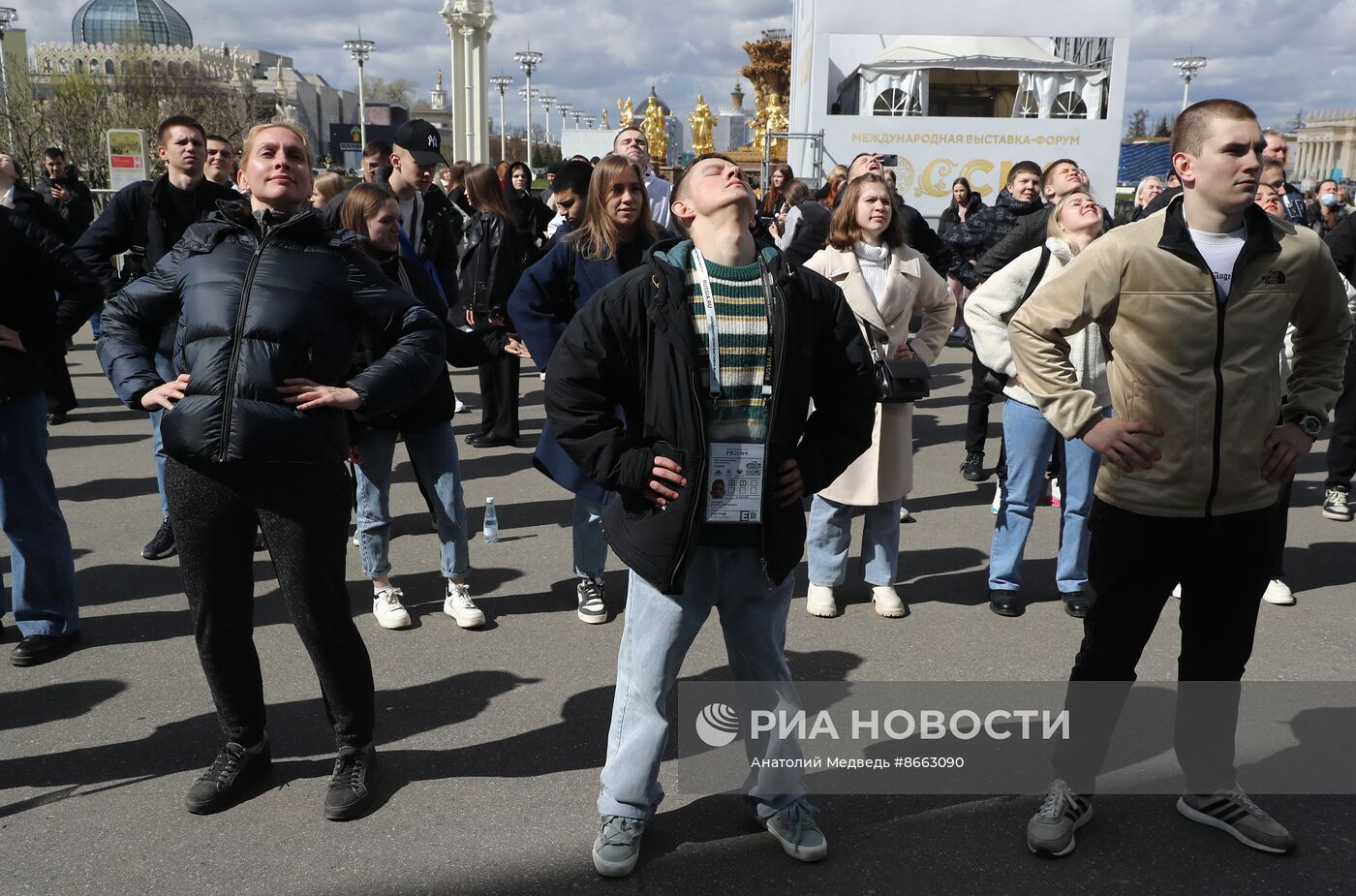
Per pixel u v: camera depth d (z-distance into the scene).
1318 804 2.96
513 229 7.05
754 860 2.71
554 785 3.07
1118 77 15.68
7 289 3.65
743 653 2.69
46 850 2.74
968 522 5.80
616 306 2.46
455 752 3.26
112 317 2.85
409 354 2.84
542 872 2.66
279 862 2.70
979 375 6.58
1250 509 2.64
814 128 16.14
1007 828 2.85
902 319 4.32
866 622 4.33
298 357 2.71
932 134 15.91
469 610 4.25
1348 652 4.03
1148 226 2.59
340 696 2.93
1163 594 2.76
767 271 2.49
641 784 2.65
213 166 5.24
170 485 2.75
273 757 3.21
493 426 7.52
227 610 2.86
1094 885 2.61
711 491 2.47
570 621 4.33
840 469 2.61
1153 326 2.57
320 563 2.79
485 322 6.21
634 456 2.44
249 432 2.63
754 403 2.48
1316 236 2.60
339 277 2.82
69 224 8.57
